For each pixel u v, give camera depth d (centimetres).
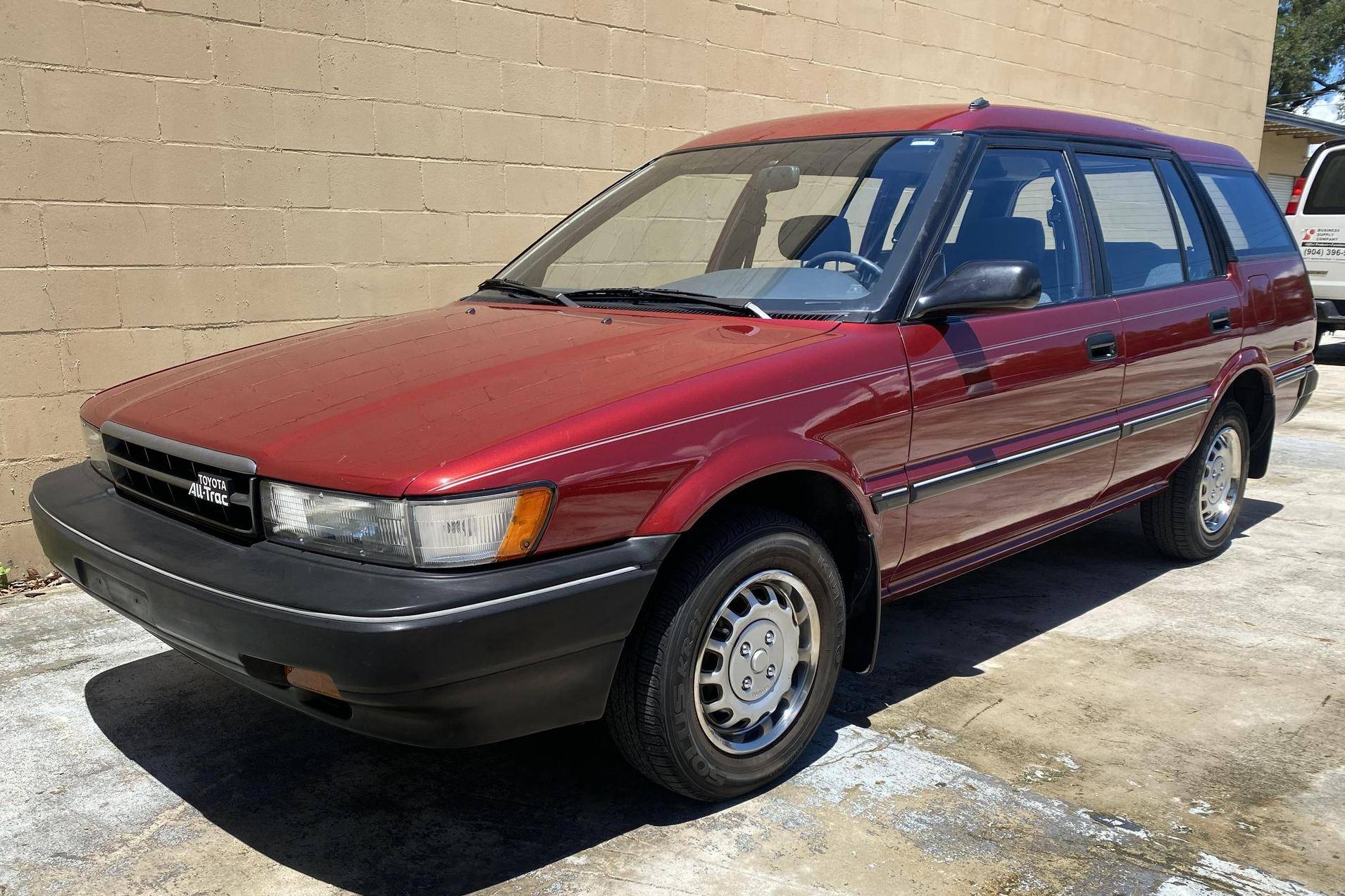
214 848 256
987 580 458
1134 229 409
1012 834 261
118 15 447
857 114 380
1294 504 589
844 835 260
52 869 247
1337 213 1091
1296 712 331
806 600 282
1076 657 373
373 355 296
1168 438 420
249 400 269
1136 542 518
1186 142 473
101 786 284
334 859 252
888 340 295
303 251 517
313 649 212
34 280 439
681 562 252
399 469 220
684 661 251
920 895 237
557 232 398
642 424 241
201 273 486
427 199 558
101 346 461
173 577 236
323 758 300
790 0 723
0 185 427
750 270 332
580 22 606
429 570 216
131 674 353
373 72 527
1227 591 445
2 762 296
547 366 270
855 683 350
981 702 335
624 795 280
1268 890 240
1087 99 1028
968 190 331
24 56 425
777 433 262
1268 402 492
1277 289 491
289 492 230
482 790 283
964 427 317
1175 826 265
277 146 501
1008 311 339
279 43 494
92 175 449
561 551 228
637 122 646
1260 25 1255
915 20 820
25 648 374
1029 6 930
